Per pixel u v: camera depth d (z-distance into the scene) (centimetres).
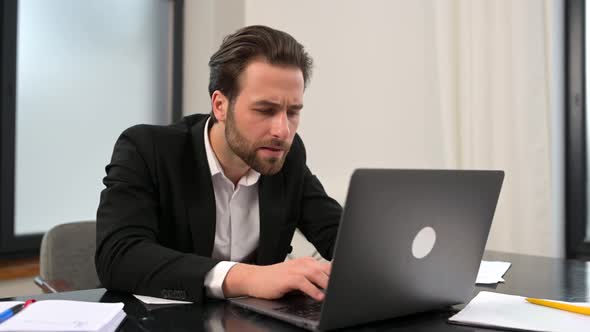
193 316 83
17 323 72
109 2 283
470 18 246
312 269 90
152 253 101
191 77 314
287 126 115
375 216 71
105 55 281
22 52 249
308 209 150
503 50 241
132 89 293
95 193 276
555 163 247
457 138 255
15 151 245
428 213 78
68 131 265
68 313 77
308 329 75
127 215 112
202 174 130
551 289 105
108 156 281
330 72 289
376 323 81
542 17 237
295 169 147
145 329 76
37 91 254
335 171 288
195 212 127
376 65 279
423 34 268
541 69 236
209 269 95
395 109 275
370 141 281
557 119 250
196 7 315
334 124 289
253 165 120
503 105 241
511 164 239
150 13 301
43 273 159
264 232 137
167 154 129
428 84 266
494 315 83
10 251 243
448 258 84
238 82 117
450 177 79
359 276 74
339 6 288
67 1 265
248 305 86
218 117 127
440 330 77
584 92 255
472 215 85
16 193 247
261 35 118
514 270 126
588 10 255
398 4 274
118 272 100
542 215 234
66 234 163
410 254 78
